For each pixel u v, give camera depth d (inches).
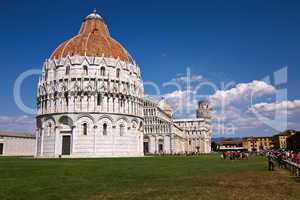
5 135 6505.9
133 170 1811.0
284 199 905.5
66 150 4190.5
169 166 2176.4
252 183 1247.5
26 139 6988.2
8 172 1638.8
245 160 3289.9
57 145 4165.8
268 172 1748.3
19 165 2228.1
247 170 1879.9
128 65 4618.6
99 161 2849.4
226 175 1560.0
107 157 3946.9
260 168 2055.9
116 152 4249.5
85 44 4522.6
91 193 977.5
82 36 4731.8
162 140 7869.1
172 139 7815.0
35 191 1004.6
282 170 1893.5
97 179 1342.3
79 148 4101.9
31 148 7101.4
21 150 6845.5
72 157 3939.5
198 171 1776.6
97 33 4845.0
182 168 1998.0
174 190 1047.0
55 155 4133.9
